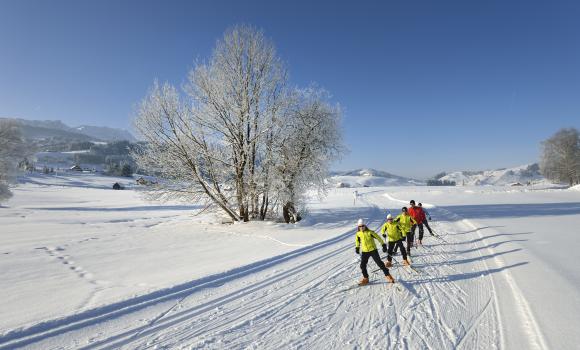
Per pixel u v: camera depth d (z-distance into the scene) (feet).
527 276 24.75
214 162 57.67
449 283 25.23
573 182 254.06
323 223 60.95
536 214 70.23
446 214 75.10
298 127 59.21
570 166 244.22
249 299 22.07
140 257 35.83
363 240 25.43
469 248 37.40
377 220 66.74
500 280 25.14
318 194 64.08
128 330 17.33
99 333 16.90
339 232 48.75
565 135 250.16
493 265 29.43
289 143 58.85
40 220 75.61
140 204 130.52
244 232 52.49
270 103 59.11
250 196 59.31
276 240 44.42
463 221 60.54
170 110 55.16
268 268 29.37
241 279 26.13
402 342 16.47
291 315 19.72
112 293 22.72
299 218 64.13
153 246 42.65
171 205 125.49
